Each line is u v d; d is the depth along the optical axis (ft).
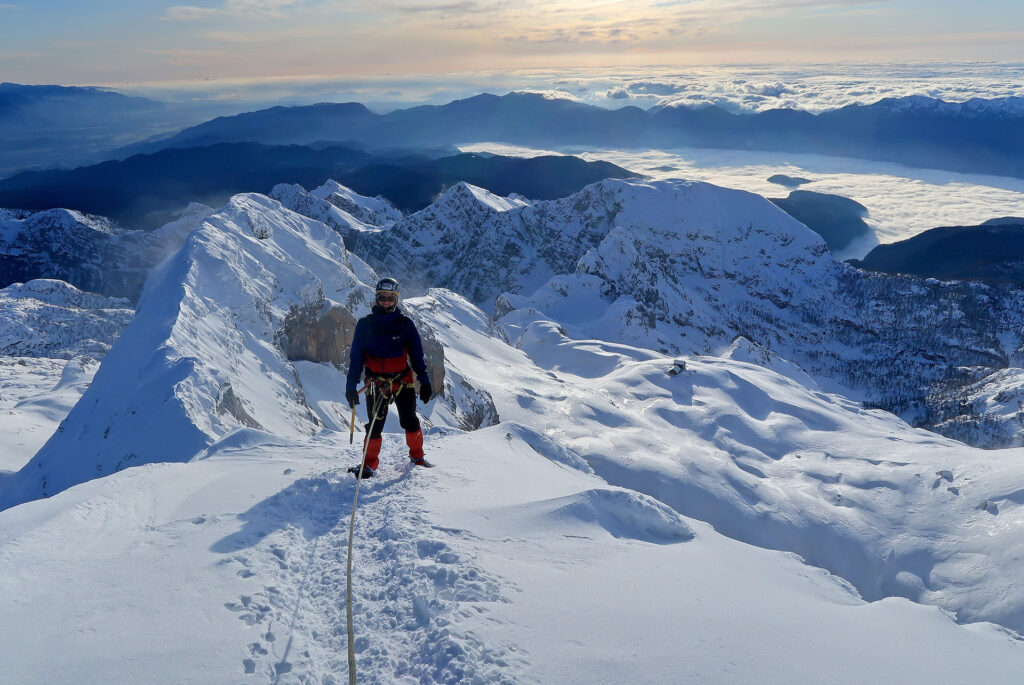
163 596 14.10
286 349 126.52
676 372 345.31
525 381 320.91
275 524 19.54
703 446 274.16
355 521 19.85
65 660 11.21
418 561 15.88
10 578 14.14
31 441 136.67
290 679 11.19
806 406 304.50
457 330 357.00
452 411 181.27
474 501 21.85
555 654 11.94
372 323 25.22
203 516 19.92
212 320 103.30
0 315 607.78
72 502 20.26
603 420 287.69
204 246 118.73
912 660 13.16
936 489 225.76
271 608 13.91
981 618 174.81
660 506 23.71
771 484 247.29
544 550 18.24
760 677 11.81
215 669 11.30
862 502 231.50
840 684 11.91
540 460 34.63
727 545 22.74
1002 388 652.07
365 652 12.22
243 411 74.08
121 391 74.13
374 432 24.71
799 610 15.79
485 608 13.44
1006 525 199.72
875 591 200.54
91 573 15.15
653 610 14.43
